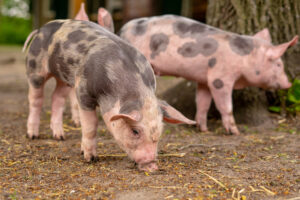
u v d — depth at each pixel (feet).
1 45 93.35
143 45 19.26
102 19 17.65
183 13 52.03
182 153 15.23
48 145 16.20
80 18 17.56
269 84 18.95
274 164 13.83
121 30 20.26
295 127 19.97
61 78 14.75
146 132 11.48
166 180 11.89
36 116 17.12
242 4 21.66
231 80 18.51
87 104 13.15
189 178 12.16
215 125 20.97
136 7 52.34
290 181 12.09
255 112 21.22
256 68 18.35
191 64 18.67
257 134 18.95
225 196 10.83
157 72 19.52
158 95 24.20
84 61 13.05
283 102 21.34
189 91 23.16
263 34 19.66
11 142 16.52
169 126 20.35
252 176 12.50
